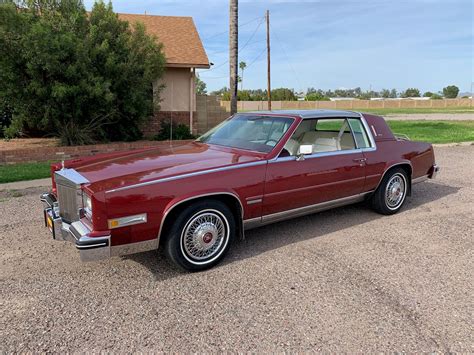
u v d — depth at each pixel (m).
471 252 4.24
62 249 4.30
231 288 3.45
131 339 2.73
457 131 18.09
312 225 5.14
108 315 3.03
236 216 4.11
